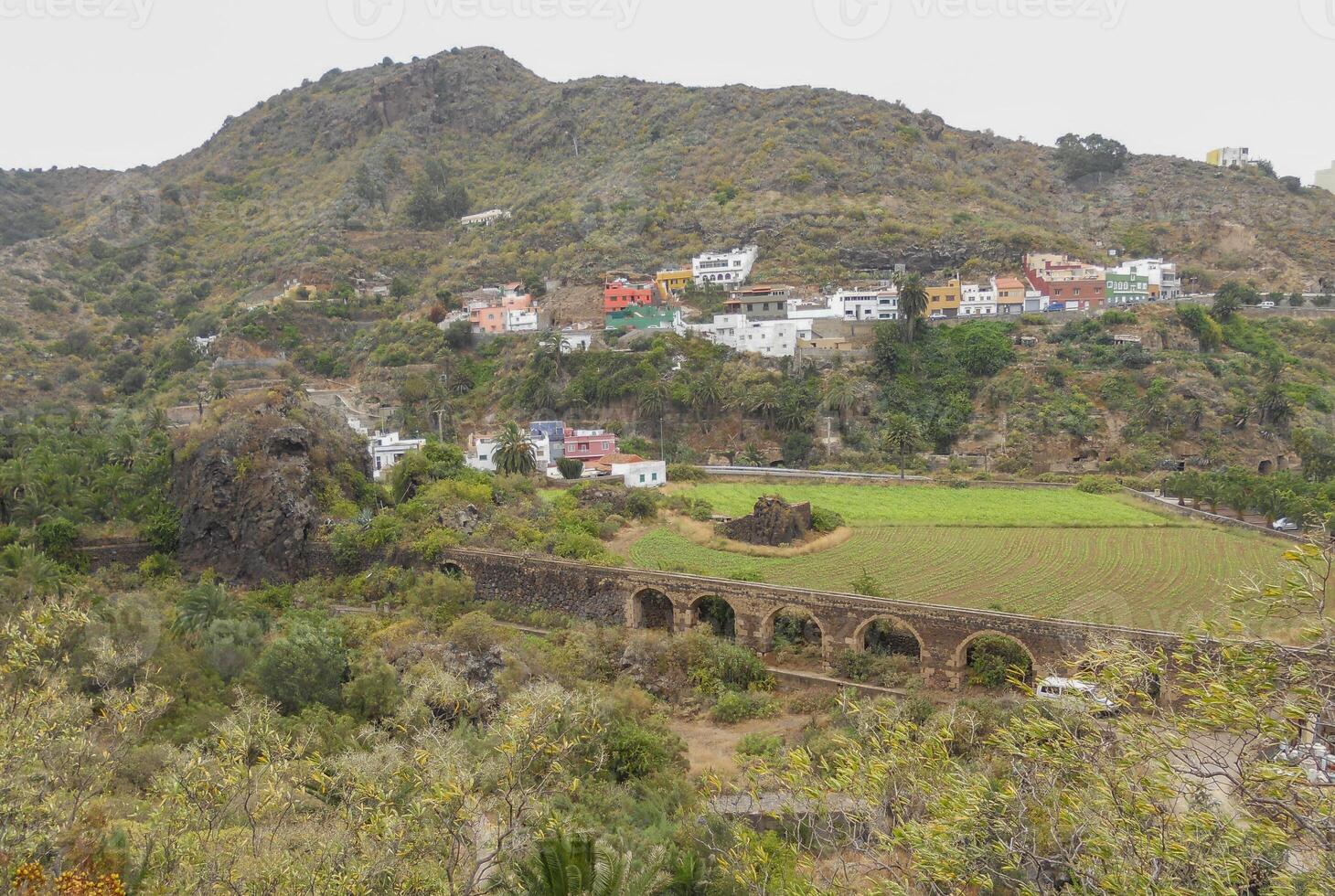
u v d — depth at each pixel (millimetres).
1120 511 93875
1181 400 119188
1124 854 17703
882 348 132500
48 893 22172
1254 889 17922
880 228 174500
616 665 60594
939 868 19266
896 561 76125
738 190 193250
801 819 26484
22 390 141250
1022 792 20500
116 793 31828
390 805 25828
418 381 142625
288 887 22516
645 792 40344
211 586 65625
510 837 25000
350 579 79812
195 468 86625
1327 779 17953
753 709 54969
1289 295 158000
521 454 104125
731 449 125375
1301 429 111062
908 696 52438
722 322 142250
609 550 79875
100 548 83438
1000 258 166250
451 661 57344
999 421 122875
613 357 136875
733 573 70938
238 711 41031
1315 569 18625
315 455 89062
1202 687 19250
